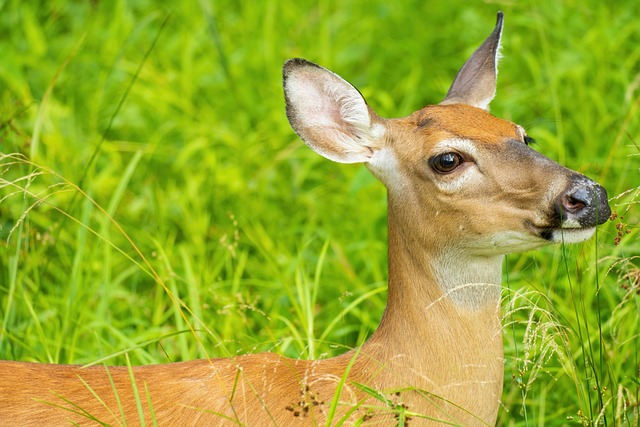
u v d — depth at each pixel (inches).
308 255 494.9
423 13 661.3
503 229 341.1
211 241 513.3
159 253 477.4
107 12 673.0
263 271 486.0
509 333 427.8
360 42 655.8
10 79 572.1
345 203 530.6
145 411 332.5
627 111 524.1
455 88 391.2
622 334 418.6
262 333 438.6
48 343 417.1
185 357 404.5
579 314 431.5
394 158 355.6
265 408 326.0
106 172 535.2
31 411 327.9
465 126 349.1
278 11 671.1
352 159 364.8
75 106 593.9
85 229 439.5
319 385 339.6
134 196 541.3
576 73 564.7
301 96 372.5
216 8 670.5
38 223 491.8
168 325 460.1
